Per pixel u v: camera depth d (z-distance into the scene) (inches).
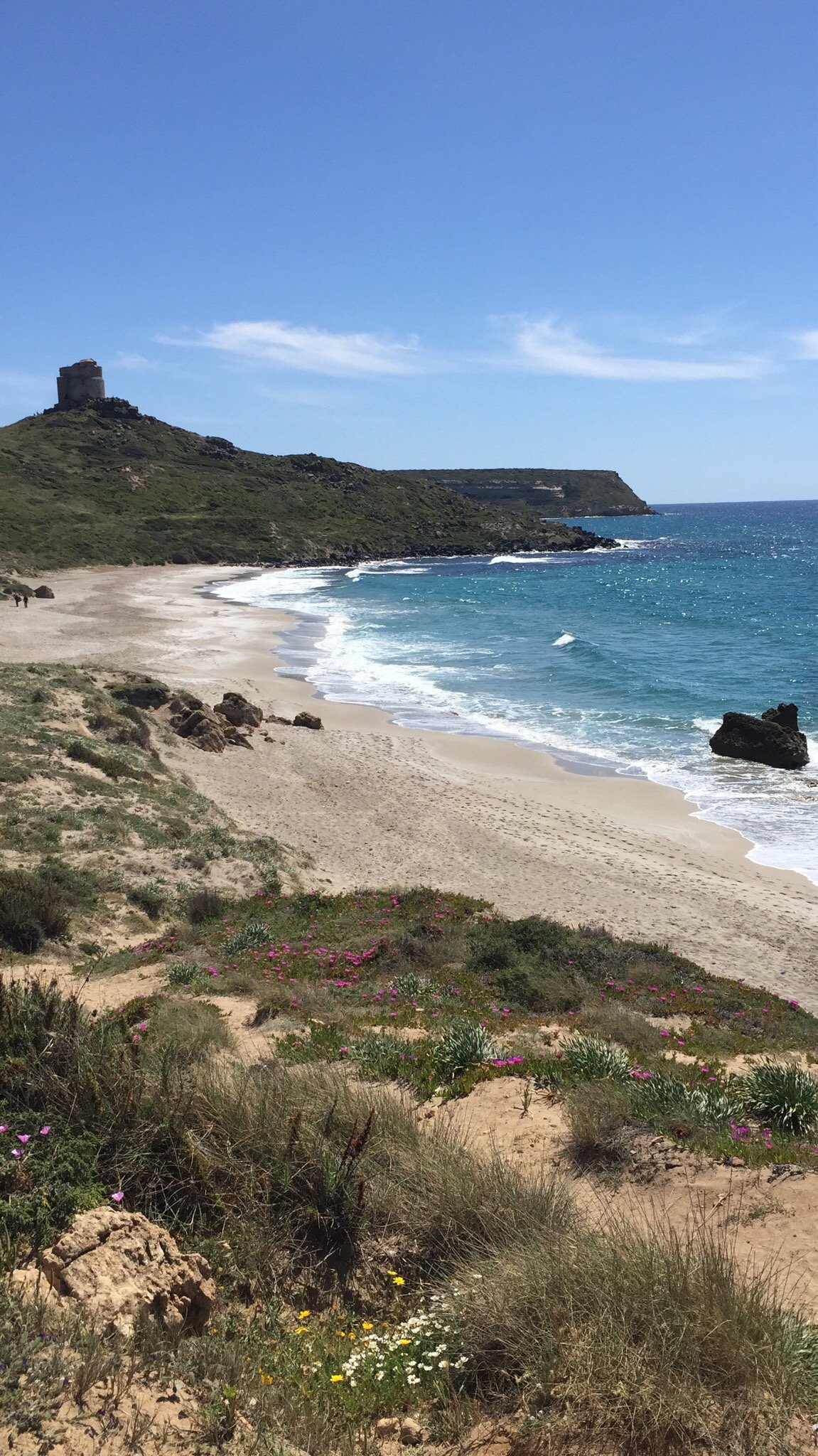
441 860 824.3
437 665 1800.0
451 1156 211.5
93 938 562.6
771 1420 134.8
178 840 774.5
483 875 784.3
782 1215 203.9
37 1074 198.2
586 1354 146.3
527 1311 159.2
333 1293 178.2
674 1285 155.5
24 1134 181.3
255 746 1194.0
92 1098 194.2
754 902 737.6
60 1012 222.1
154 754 1061.1
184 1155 191.5
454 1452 137.6
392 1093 281.0
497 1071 305.4
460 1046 314.8
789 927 687.1
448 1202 195.3
